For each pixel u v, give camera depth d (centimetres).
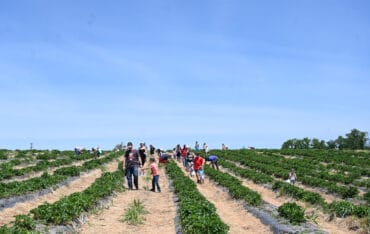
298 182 3781
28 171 3450
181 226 1789
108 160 5084
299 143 9269
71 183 3138
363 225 1936
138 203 2195
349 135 9181
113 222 1944
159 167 4756
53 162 4259
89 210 2069
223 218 2194
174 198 2688
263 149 7081
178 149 5641
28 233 1380
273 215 2080
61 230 1616
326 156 5956
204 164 4872
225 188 3173
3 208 2006
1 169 3425
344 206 2195
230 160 5631
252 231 1880
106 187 2592
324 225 2077
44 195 2506
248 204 2469
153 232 1795
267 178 3691
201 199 2347
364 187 3550
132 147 3080
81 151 6112
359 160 5403
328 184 3316
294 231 1755
